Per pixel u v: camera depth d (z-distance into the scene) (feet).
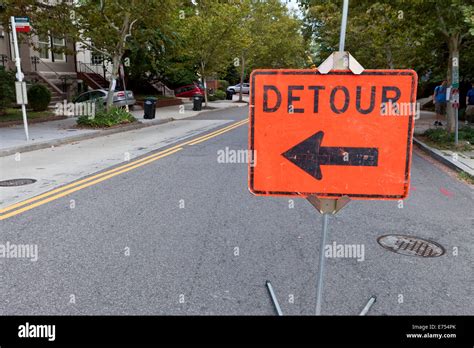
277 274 13.71
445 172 30.40
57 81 79.15
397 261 14.87
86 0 52.03
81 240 16.21
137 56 87.30
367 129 9.59
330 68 9.49
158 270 13.82
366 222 19.07
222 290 12.62
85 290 12.46
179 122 65.41
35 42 77.10
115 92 72.64
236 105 109.81
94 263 14.25
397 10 38.52
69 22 52.21
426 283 13.30
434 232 17.97
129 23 54.85
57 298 12.00
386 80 9.41
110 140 44.24
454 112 42.45
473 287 13.09
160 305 11.76
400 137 9.56
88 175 27.17
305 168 9.86
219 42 88.94
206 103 94.58
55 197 21.91
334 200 10.12
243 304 11.89
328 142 9.72
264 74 9.69
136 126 56.03
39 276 13.26
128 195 22.53
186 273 13.65
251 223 18.53
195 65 96.37
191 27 85.35
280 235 17.17
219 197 22.47
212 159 33.17
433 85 87.92
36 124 53.36
